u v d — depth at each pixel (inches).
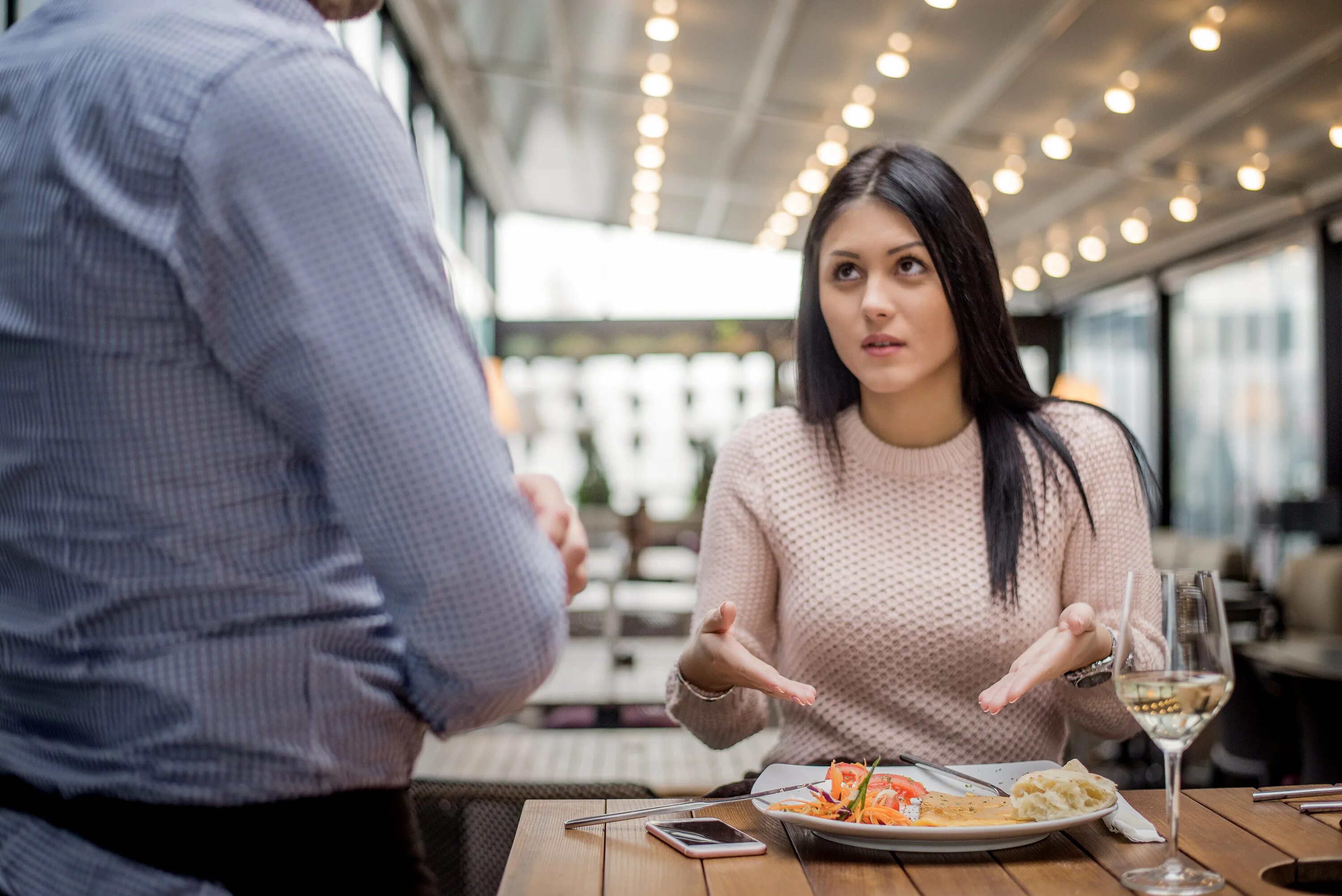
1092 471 60.6
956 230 56.0
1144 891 37.1
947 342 57.1
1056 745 59.7
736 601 62.0
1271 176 286.4
